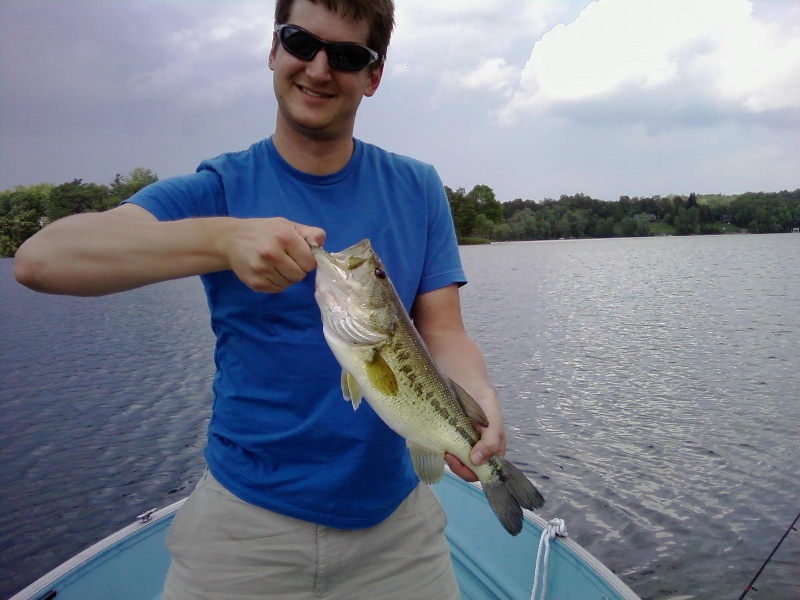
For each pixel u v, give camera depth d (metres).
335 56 0.85
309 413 0.89
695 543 2.74
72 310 10.54
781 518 2.92
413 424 0.88
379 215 0.96
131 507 3.11
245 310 0.87
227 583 0.91
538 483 3.36
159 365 6.00
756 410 4.48
